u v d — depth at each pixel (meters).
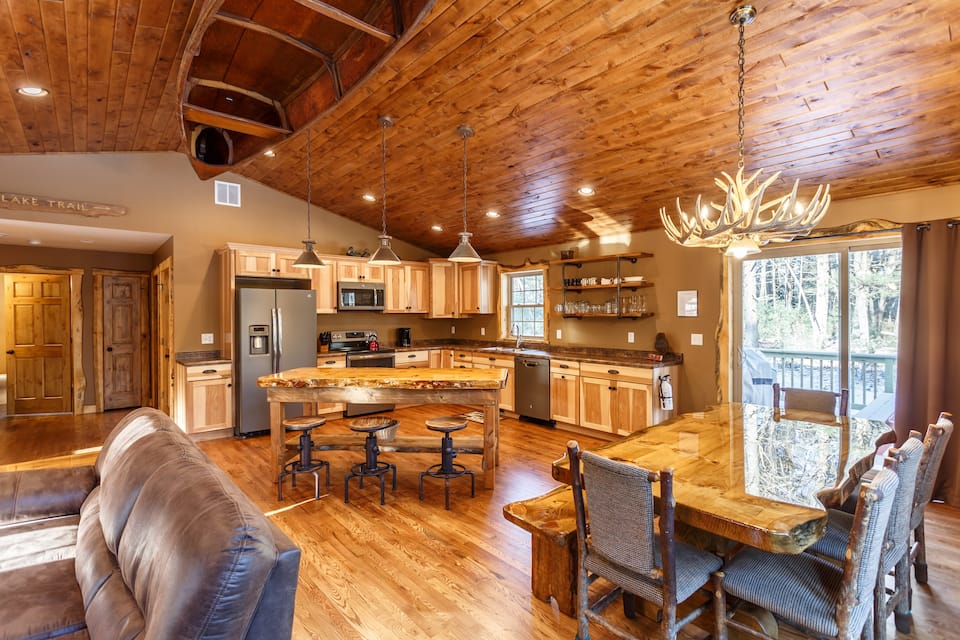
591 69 2.80
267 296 5.18
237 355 5.07
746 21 2.26
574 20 2.47
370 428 3.41
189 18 2.46
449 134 3.80
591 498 1.77
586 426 5.04
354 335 6.43
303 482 3.81
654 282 5.03
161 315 5.99
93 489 2.34
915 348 3.35
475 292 6.70
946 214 3.33
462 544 2.80
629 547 1.67
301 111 1.73
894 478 1.51
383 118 3.69
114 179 4.85
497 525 3.04
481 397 3.62
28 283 6.13
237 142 1.98
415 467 4.18
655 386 4.46
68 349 6.25
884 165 3.21
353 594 2.30
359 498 3.50
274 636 1.21
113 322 6.55
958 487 3.20
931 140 2.88
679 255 4.83
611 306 5.25
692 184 3.90
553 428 5.46
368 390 3.65
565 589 2.13
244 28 1.43
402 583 2.40
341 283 6.00
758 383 4.41
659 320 5.00
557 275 6.00
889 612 1.92
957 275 3.17
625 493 1.63
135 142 4.63
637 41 2.54
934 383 3.23
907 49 2.28
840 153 3.15
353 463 4.29
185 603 1.09
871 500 1.41
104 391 6.48
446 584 2.39
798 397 3.15
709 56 2.55
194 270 5.33
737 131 3.12
